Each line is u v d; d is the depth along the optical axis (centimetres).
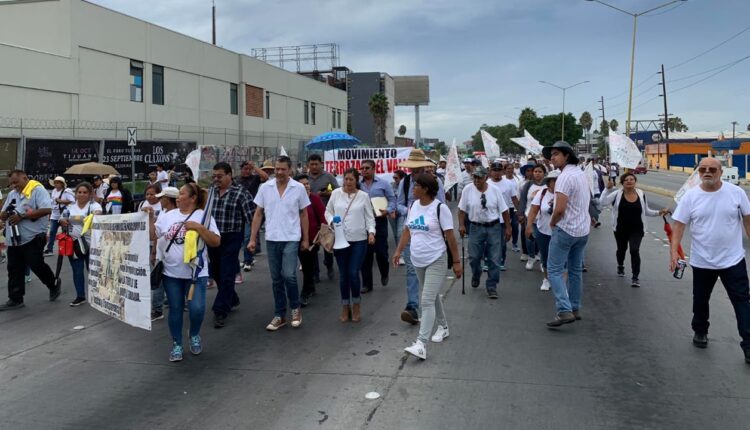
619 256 970
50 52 2367
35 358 598
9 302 812
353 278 710
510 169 1192
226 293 711
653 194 3112
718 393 477
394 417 441
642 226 901
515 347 604
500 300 817
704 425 421
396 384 507
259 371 549
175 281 584
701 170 573
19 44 2408
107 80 2553
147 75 2809
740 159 5697
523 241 1136
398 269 1077
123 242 604
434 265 576
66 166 1870
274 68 4084
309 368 554
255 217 704
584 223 663
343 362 568
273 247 687
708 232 568
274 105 4109
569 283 695
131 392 504
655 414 439
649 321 695
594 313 737
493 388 493
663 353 577
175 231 582
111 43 2567
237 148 2684
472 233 857
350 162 1612
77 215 816
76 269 823
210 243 602
